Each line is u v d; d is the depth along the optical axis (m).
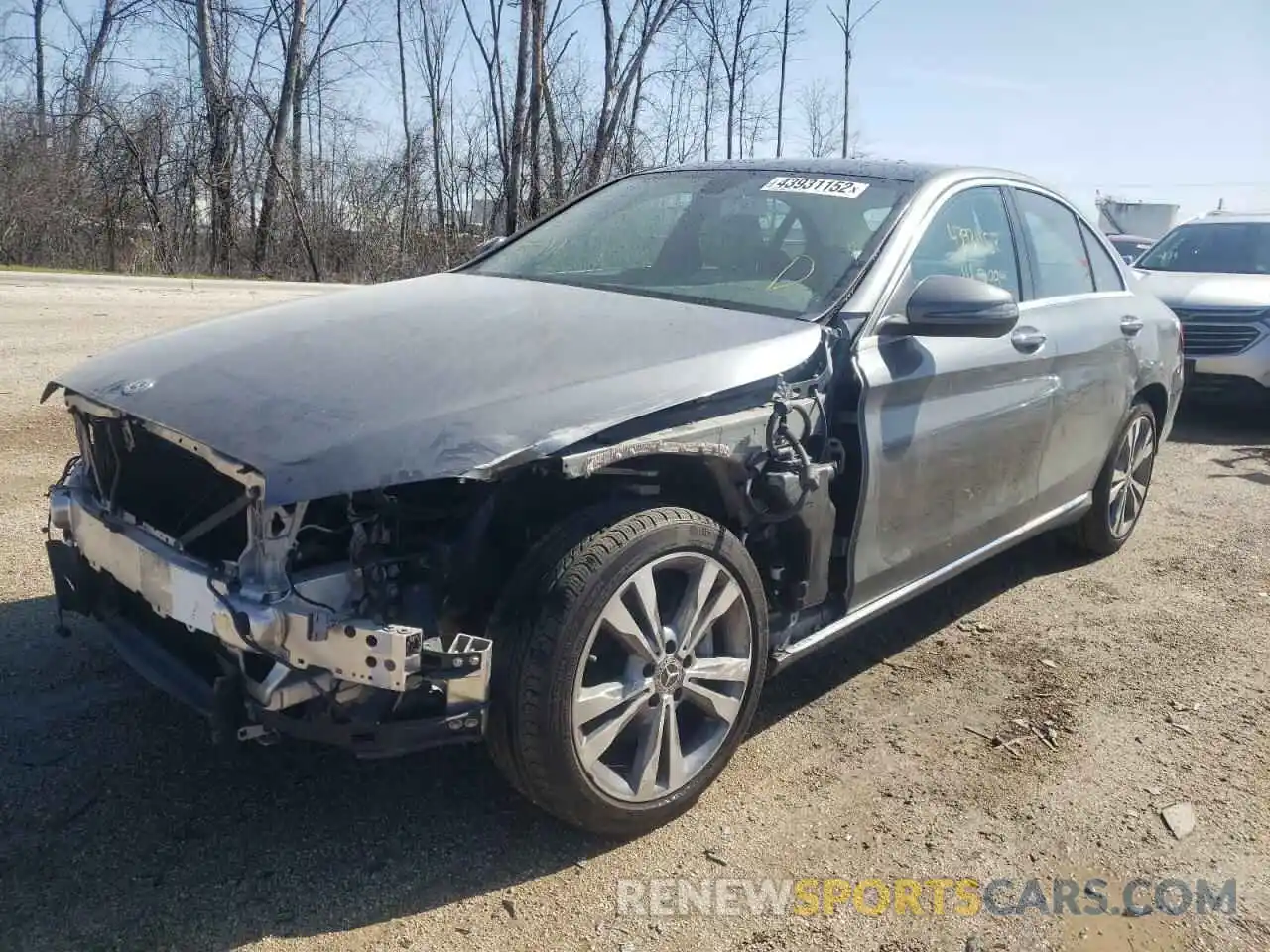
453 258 23.45
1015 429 4.18
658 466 2.98
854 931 2.69
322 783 3.14
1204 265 9.91
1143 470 5.66
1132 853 3.08
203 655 2.81
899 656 4.30
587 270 4.10
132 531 2.85
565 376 2.83
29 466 5.75
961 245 4.06
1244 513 6.58
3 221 18.44
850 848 3.02
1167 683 4.18
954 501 3.92
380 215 23.14
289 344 3.10
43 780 3.05
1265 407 8.83
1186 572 5.45
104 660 3.75
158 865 2.74
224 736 2.58
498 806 3.09
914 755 3.53
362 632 2.41
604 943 2.58
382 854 2.85
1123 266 5.45
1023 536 4.58
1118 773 3.50
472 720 2.58
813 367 3.29
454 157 24.03
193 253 20.84
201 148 20.59
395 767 3.25
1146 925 2.78
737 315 3.38
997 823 3.18
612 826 2.89
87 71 21.12
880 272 3.60
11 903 2.56
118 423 2.93
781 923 2.70
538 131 22.98
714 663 3.06
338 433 2.53
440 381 2.77
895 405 3.51
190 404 2.76
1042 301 4.52
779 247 3.83
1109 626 4.71
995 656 4.34
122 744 3.27
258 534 2.49
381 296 3.71
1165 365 5.54
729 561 3.02
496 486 2.72
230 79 21.56
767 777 3.34
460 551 2.66
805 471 3.14
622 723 2.86
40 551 4.62
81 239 19.25
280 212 22.05
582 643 2.68
